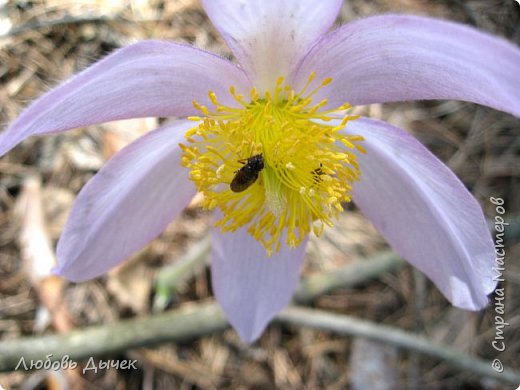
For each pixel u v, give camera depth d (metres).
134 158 0.06
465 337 0.11
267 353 0.10
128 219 0.06
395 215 0.06
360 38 0.05
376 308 0.11
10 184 0.10
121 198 0.06
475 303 0.06
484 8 0.12
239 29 0.05
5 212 0.10
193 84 0.06
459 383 0.11
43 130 0.05
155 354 0.10
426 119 0.12
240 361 0.10
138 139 0.06
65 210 0.10
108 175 0.06
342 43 0.05
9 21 0.10
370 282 0.11
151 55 0.05
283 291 0.07
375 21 0.05
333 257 0.11
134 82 0.05
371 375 0.10
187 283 0.10
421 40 0.05
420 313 0.11
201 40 0.11
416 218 0.06
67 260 0.06
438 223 0.06
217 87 0.06
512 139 0.12
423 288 0.11
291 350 0.10
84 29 0.10
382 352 0.10
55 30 0.10
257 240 0.06
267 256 0.07
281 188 0.06
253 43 0.05
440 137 0.12
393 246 0.07
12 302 0.09
